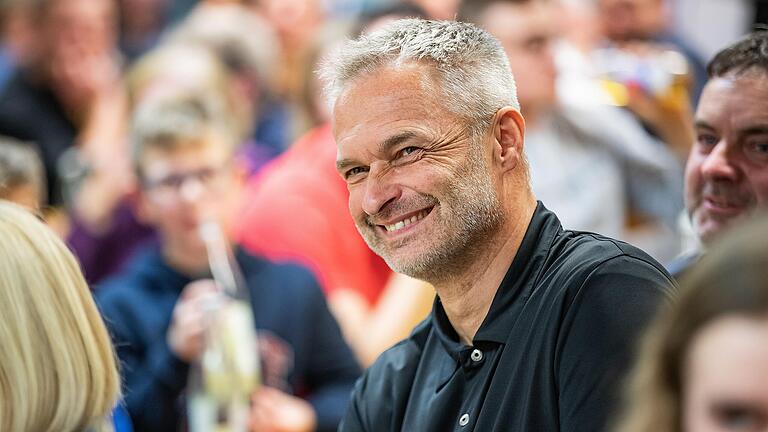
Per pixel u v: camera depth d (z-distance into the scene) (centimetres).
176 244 813
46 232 470
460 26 474
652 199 928
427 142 456
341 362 812
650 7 1117
